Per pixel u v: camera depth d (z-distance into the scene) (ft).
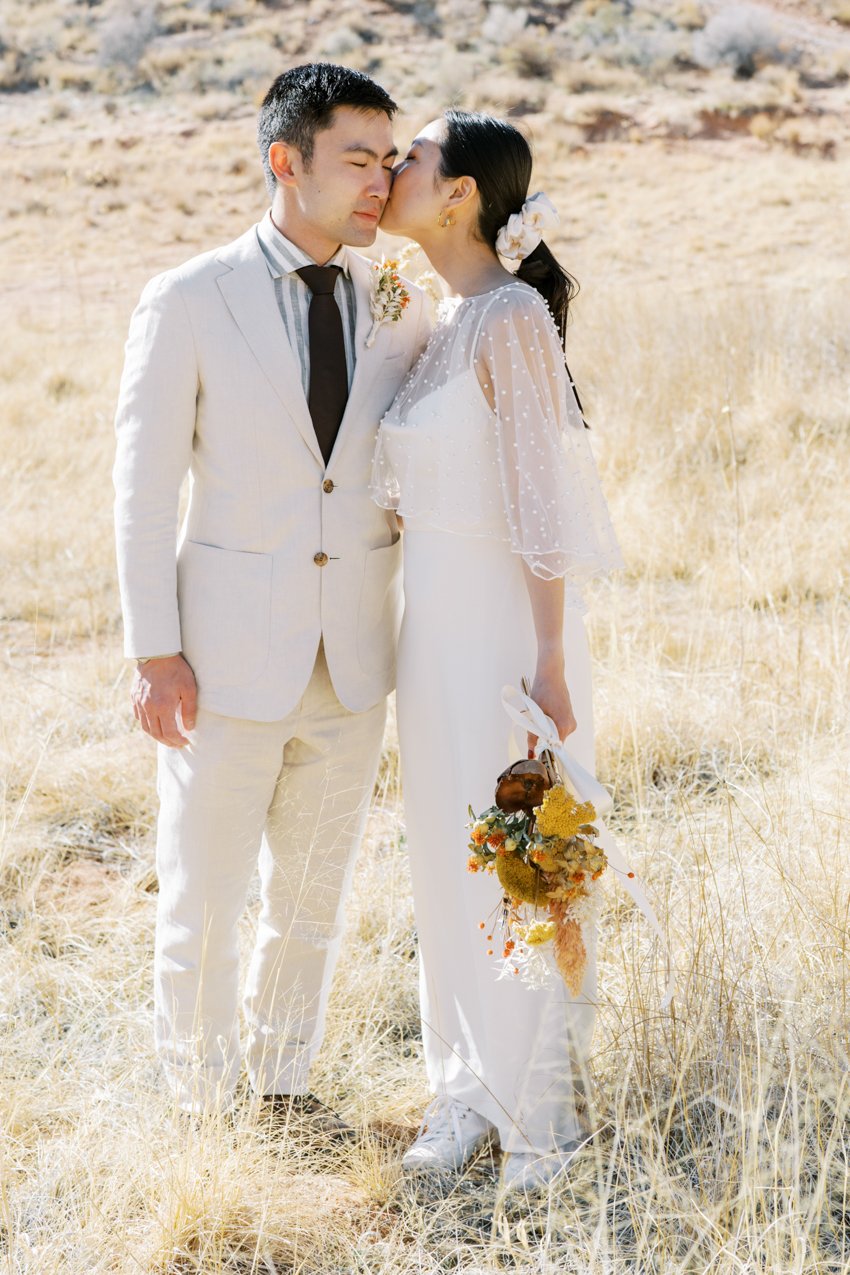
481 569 9.16
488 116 9.27
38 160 80.89
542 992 9.24
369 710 9.78
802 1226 8.10
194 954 9.64
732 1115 9.07
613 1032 9.84
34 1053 10.64
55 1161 9.19
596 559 9.21
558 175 74.95
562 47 96.02
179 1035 9.80
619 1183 8.87
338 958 11.34
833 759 13.73
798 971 10.19
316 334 9.01
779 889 11.30
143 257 64.59
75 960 12.03
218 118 87.97
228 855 9.55
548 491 8.76
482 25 100.48
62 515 25.75
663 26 100.58
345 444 9.19
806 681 15.94
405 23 102.47
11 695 17.54
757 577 19.99
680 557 21.76
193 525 9.34
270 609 9.13
